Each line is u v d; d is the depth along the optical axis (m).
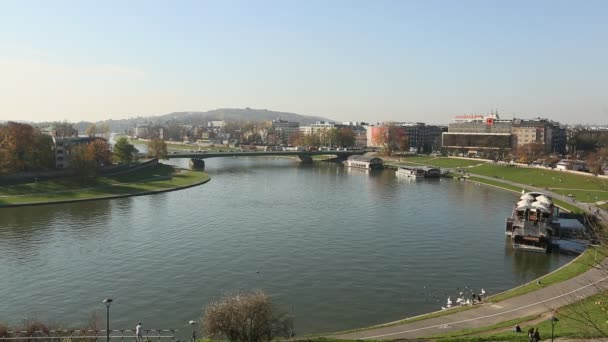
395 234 148.38
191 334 81.50
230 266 116.62
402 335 70.94
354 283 105.75
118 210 184.00
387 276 110.38
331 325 85.12
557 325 68.25
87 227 155.12
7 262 119.06
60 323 85.31
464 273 112.94
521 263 120.62
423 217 174.25
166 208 188.75
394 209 189.75
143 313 90.44
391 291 101.38
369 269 115.12
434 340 64.25
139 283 105.38
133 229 152.75
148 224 160.00
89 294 99.44
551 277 101.31
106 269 114.25
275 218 170.62
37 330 71.31
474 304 87.88
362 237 144.50
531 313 78.50
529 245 131.00
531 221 130.62
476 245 137.00
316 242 138.62
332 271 113.44
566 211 180.25
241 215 175.62
